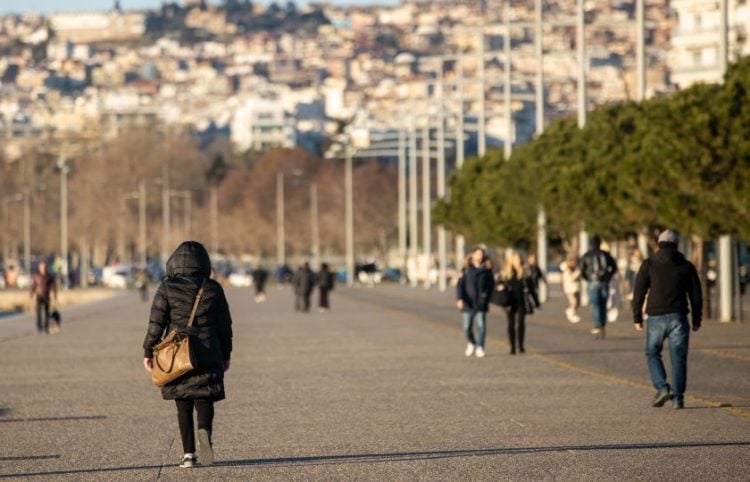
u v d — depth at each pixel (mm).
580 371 65000
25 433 44906
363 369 68562
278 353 81625
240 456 39188
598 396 53188
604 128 126750
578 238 160250
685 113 98062
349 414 48875
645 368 66375
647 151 105812
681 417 45906
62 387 61375
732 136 96438
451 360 73625
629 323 110688
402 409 50094
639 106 128500
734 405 49312
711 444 39531
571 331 99688
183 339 35594
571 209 130625
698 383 57812
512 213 164250
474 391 56219
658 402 48656
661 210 103812
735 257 113375
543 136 157875
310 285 152625
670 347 48562
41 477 35969
